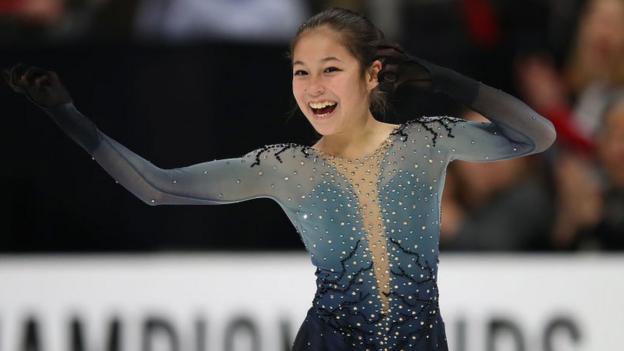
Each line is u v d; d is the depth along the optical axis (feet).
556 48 65.31
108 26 66.90
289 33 67.26
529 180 62.03
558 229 61.82
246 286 55.93
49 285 56.03
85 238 58.54
